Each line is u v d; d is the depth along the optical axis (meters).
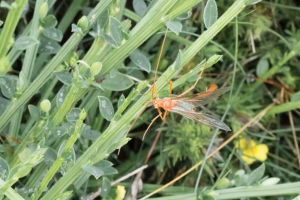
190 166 0.20
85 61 0.15
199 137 0.20
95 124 0.19
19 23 0.19
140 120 0.20
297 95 0.20
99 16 0.15
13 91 0.15
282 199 0.20
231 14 0.14
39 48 0.16
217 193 0.16
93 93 0.17
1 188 0.13
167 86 0.14
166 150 0.20
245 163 0.20
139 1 0.17
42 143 0.14
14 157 0.16
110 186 0.17
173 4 0.14
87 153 0.14
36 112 0.15
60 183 0.14
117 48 0.15
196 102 0.16
